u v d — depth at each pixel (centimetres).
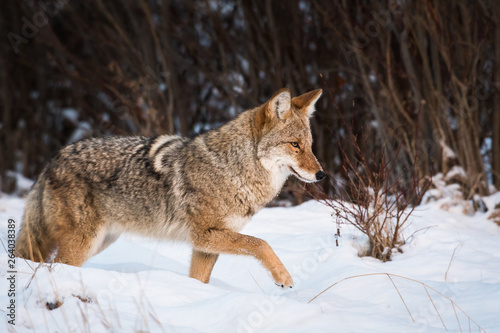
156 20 3719
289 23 3186
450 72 2270
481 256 1529
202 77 3750
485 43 2370
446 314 1115
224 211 1333
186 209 1343
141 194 1378
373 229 1602
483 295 1185
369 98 2684
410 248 1614
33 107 3981
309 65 3250
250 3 3162
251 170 1342
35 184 1436
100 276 1157
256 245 1273
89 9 3634
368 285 1298
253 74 3256
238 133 1357
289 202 2686
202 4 3506
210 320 1009
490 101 2461
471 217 2091
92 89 3781
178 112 3384
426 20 2345
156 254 1667
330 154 3034
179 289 1162
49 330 935
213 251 1321
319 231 1862
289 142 1344
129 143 1420
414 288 1273
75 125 4003
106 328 941
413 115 2459
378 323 1038
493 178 2397
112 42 3447
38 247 1405
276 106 1328
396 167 2372
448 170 2327
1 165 3528
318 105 3047
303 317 1002
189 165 1352
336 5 2680
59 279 1087
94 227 1382
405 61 2373
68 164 1385
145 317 991
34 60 3856
